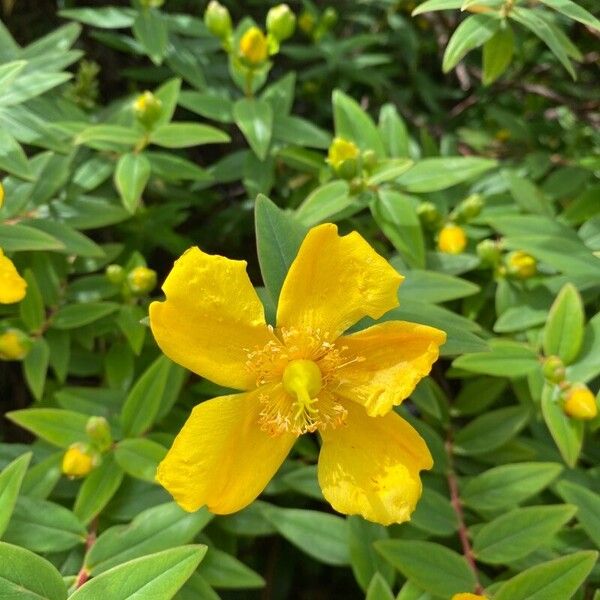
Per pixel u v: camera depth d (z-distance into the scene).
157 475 0.12
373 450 0.13
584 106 0.26
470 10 0.17
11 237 0.16
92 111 0.24
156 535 0.14
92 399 0.18
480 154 0.25
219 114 0.20
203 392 0.19
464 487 0.16
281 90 0.21
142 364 0.19
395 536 0.16
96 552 0.14
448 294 0.17
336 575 0.21
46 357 0.18
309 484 0.17
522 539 0.15
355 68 0.26
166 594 0.12
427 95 0.28
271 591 0.20
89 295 0.19
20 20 0.28
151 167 0.19
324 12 0.28
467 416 0.20
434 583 0.14
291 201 0.22
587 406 0.16
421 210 0.20
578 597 0.15
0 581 0.12
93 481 0.16
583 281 0.19
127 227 0.22
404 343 0.13
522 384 0.18
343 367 0.13
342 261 0.13
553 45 0.16
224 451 0.12
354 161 0.18
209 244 0.24
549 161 0.23
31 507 0.15
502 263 0.19
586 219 0.20
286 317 0.13
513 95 0.29
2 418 0.22
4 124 0.19
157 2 0.23
